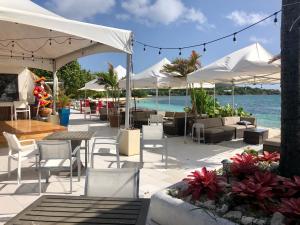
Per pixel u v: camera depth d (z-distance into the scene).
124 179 2.94
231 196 2.59
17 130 8.00
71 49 10.67
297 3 3.06
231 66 8.05
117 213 2.13
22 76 15.20
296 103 3.07
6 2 5.93
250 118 11.74
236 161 3.48
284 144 3.16
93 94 29.94
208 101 12.26
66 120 13.11
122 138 7.60
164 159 7.20
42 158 4.61
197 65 10.97
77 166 5.56
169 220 2.42
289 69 3.11
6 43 10.30
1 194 4.64
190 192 2.67
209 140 9.48
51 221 1.99
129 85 7.53
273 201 2.51
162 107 32.91
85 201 2.36
